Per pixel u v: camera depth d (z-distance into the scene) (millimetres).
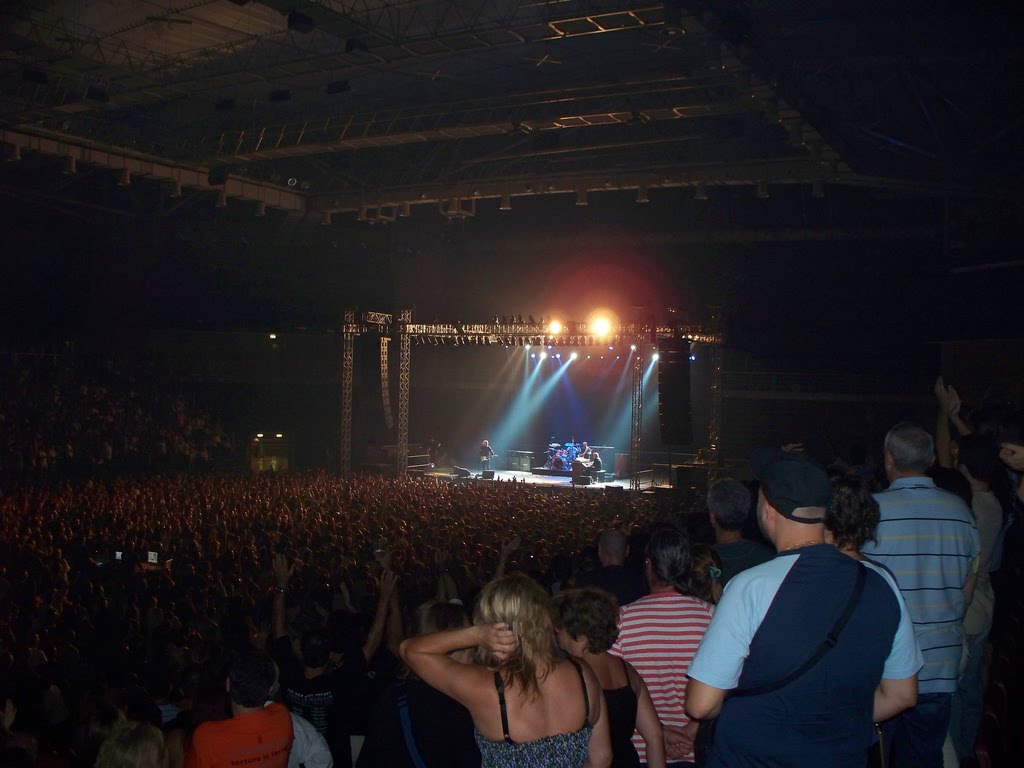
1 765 4906
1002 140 21469
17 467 34812
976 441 5086
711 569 4887
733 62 19078
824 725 2961
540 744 3355
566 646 3973
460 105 26891
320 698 6180
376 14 21234
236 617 11961
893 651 3115
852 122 22734
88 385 39781
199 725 4816
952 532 4164
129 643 11633
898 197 35500
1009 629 6406
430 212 44031
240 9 21672
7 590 14797
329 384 45938
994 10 18391
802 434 39656
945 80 21188
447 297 46531
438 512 23781
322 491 29078
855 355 38125
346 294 44938
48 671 9773
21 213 40594
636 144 29250
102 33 22828
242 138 29438
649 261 42594
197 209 41875
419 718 3758
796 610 2986
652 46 21328
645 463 44656
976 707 5039
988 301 34062
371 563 15672
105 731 5707
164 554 17578
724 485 5285
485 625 3434
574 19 18047
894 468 4406
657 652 4461
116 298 41750
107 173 39250
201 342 43656
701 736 3896
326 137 29094
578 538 18703
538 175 32344
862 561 3268
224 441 41781
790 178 28266
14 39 21469
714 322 35000
